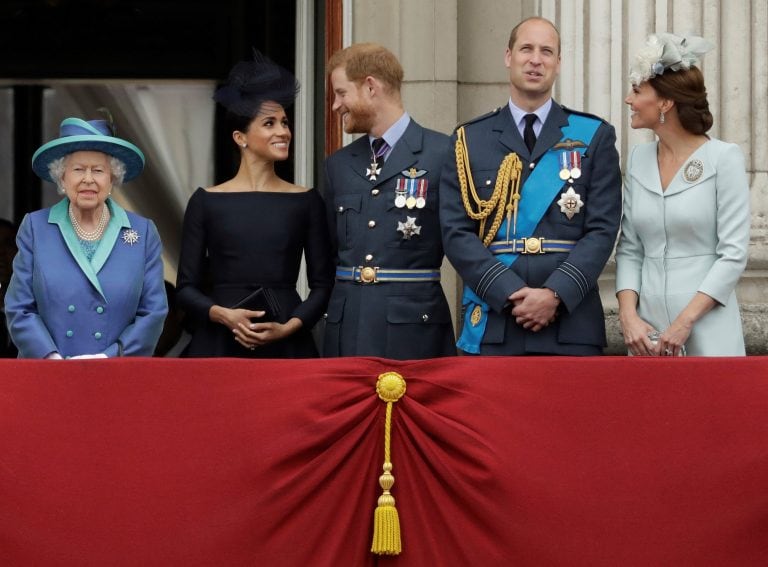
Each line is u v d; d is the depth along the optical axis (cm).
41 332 2120
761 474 1886
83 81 3628
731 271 2139
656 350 2155
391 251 2269
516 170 2183
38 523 1891
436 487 1903
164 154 3597
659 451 1892
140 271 2175
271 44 3481
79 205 2139
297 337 2319
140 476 1897
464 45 2802
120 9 3619
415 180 2278
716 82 2736
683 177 2186
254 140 2359
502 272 2128
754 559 1880
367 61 2297
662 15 2733
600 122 2214
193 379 1916
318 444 1898
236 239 2316
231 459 1898
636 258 2234
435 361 1931
